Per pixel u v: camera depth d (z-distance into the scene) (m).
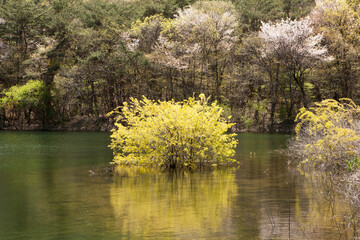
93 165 15.38
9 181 11.55
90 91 57.62
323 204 8.14
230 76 51.50
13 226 6.77
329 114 12.83
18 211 7.82
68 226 6.71
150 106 15.09
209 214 7.41
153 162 14.94
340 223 6.76
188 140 14.61
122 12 56.56
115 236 6.12
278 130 47.72
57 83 53.69
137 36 52.09
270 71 48.81
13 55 59.62
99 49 53.28
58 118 58.78
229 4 54.59
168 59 48.81
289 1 61.38
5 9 57.81
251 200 8.60
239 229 6.43
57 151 21.78
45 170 13.98
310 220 6.96
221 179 11.64
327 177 11.39
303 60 43.56
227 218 7.12
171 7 62.03
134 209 7.85
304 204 8.16
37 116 59.91
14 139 33.28
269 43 44.62
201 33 50.12
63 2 59.50
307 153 13.58
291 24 43.56
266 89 53.47
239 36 55.03
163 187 10.35
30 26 58.94
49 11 59.22
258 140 31.30
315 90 49.75
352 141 10.88
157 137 14.54
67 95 56.62
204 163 15.40
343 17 41.84
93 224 6.80
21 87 56.12
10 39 58.03
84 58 54.81
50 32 58.72
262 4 59.66
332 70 43.31
